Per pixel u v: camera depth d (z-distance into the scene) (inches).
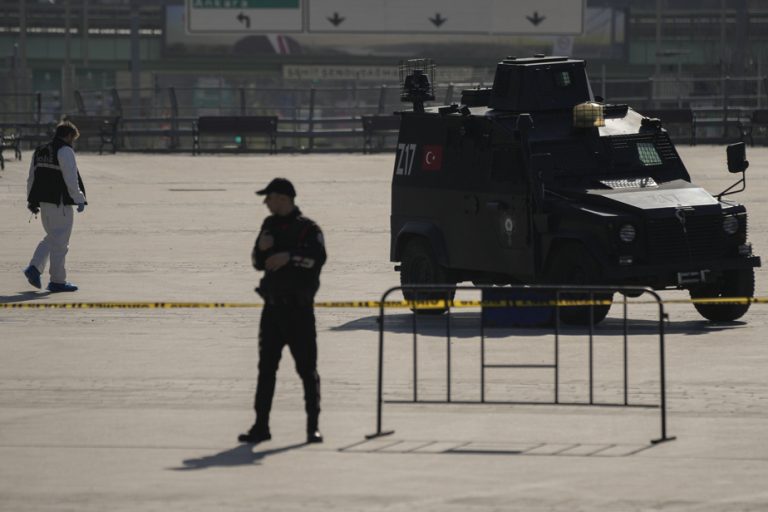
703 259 2381.9
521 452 1477.6
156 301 2719.0
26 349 2177.7
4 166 6929.1
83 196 2856.8
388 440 1541.6
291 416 1669.5
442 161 2578.7
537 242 2394.2
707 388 1823.3
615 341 2222.0
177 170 7027.6
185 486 1344.7
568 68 2591.0
